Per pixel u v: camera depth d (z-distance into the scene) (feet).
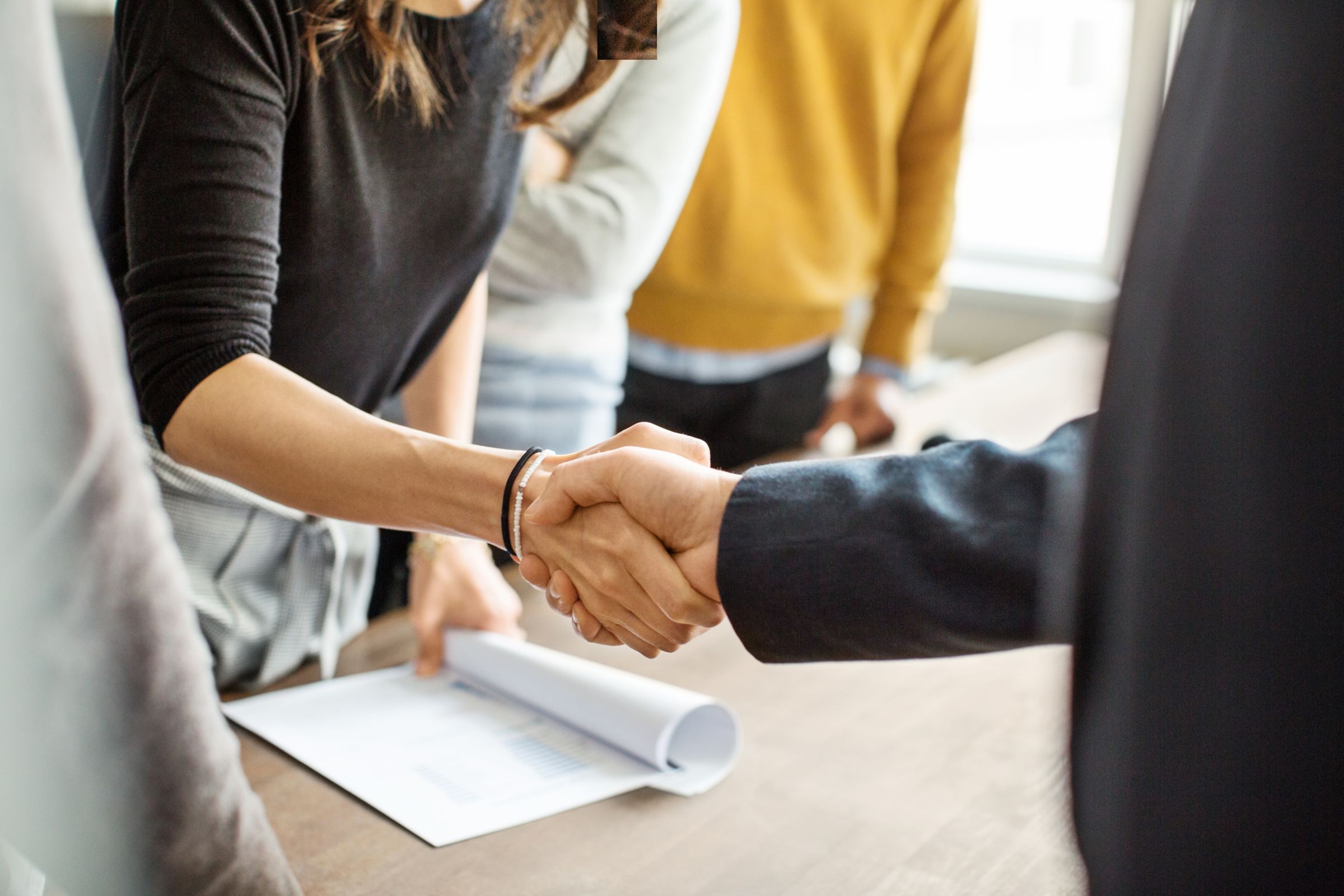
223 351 2.73
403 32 3.04
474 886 2.57
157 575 1.50
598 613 2.88
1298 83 1.42
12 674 1.38
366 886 2.56
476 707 3.45
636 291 6.30
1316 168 1.41
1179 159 1.56
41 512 1.34
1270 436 1.45
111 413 1.41
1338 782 1.44
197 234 2.64
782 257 6.15
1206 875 1.51
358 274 3.26
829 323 6.64
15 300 1.29
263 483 2.80
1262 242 1.45
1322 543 1.43
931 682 3.59
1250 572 1.47
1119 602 1.62
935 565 2.23
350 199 3.12
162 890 1.56
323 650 3.63
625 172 4.67
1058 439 2.31
